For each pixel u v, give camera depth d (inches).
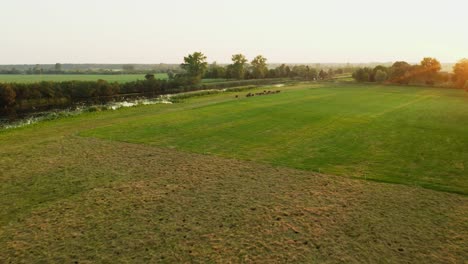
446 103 2123.5
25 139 1141.7
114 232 539.5
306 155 967.0
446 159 931.3
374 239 519.8
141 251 486.3
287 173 819.4
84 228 552.1
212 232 540.7
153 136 1181.1
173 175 801.6
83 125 1380.4
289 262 460.4
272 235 531.8
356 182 759.7
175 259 467.2
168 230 546.3
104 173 812.0
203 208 626.5
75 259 466.6
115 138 1150.3
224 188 723.4
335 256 474.6
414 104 2063.2
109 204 642.2
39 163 882.1
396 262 461.1
